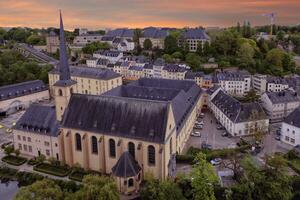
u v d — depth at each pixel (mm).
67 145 101125
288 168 102062
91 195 69375
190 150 113500
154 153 90125
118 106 96188
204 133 134875
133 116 93500
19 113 165750
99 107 98438
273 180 80875
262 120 132250
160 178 90438
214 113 158125
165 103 91438
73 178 94875
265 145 121188
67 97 103000
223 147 118625
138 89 155250
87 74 193500
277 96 155000
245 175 85938
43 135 106625
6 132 137000
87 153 99562
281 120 152375
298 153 109750
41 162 104625
